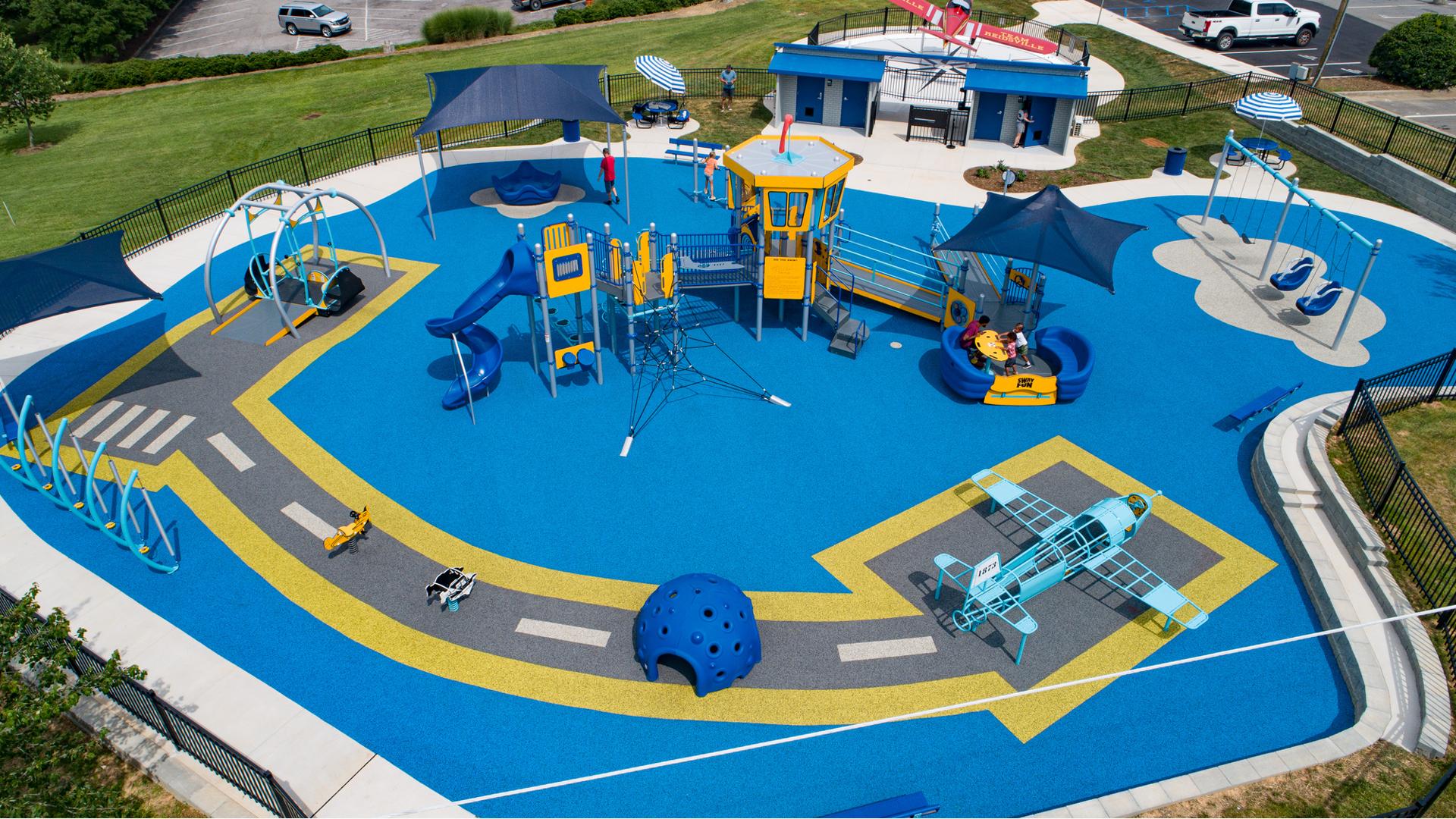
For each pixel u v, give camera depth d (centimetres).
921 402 2106
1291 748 1274
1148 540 1705
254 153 3747
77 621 1523
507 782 1278
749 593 1579
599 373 2142
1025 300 2362
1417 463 1781
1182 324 2419
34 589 1232
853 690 1405
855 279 2500
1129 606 1560
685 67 4541
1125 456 1931
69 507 1716
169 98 4541
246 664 1451
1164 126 3775
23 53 3809
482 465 1892
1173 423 2033
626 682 1420
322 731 1342
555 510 1769
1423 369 2105
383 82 4547
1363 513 1658
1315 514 1705
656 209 3081
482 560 1648
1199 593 1584
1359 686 1372
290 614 1539
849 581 1605
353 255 2758
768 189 2102
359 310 2464
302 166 3453
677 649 1362
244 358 2250
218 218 3050
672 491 1820
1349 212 3045
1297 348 2305
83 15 5453
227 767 1237
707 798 1259
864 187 3247
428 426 2011
